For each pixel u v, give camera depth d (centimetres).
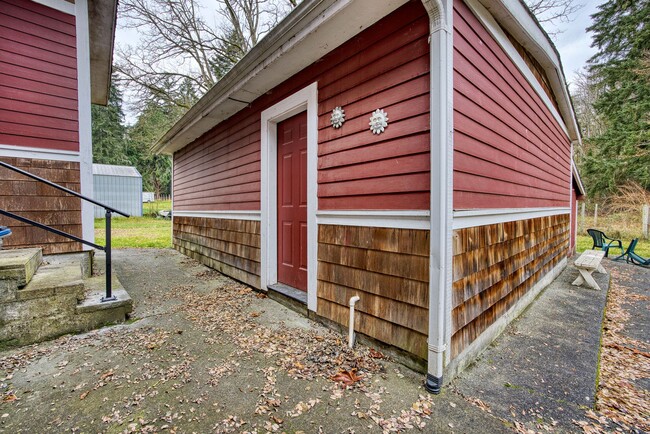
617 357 254
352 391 191
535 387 204
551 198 499
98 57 508
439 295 190
